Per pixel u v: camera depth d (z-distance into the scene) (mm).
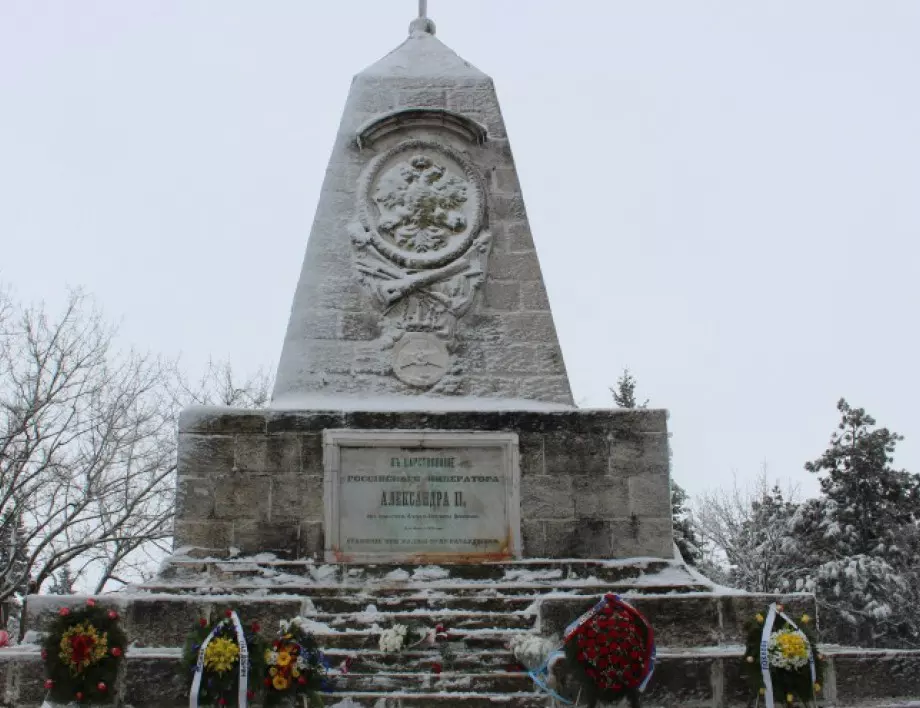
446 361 11062
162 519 18750
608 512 10484
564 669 8492
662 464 10609
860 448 25531
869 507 25188
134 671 8430
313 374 10914
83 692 7961
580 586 9852
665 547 10422
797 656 8109
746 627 8570
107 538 17812
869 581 23453
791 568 25031
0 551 19500
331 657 8789
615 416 10703
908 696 8859
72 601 9211
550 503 10477
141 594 9477
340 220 11523
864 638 23875
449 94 12195
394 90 12172
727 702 8602
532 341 11242
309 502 10281
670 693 8602
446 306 11203
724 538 26453
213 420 10391
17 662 8484
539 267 11516
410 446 10469
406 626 8812
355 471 10383
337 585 9789
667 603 9469
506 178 11859
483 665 8789
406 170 11695
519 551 10312
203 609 9211
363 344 11070
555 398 11055
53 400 18578
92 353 23828
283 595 9625
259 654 7703
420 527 10305
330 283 11250
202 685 7594
